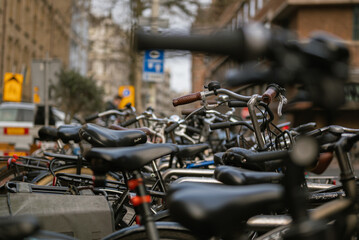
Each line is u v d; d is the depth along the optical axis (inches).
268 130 122.2
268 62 56.6
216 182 118.7
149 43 52.2
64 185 166.7
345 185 86.3
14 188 120.3
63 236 75.5
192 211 61.2
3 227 57.4
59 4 1849.2
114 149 86.7
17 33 1409.9
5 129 530.0
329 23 914.7
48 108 485.4
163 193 119.3
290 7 919.0
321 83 58.6
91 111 1077.8
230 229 63.9
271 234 86.7
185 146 158.6
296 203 72.4
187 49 52.6
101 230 113.3
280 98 95.5
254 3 1110.4
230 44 52.6
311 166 92.4
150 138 215.0
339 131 102.3
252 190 68.2
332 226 81.1
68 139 161.2
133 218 121.3
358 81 59.1
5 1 1295.5
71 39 2153.1
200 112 161.3
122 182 158.1
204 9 728.3
